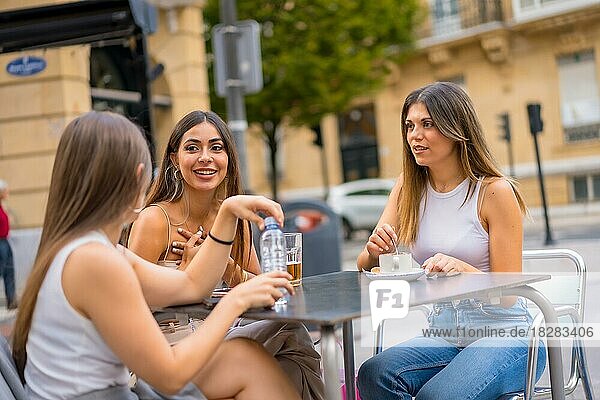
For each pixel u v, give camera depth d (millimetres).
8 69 6949
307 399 2350
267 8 17297
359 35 17828
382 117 23266
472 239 2648
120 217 1971
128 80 6559
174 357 1907
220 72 7574
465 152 2654
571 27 18125
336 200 17969
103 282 1859
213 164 2791
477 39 20219
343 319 1824
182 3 11742
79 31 5391
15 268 5207
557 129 18703
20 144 7633
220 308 2000
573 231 9961
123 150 1951
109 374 1952
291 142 25000
